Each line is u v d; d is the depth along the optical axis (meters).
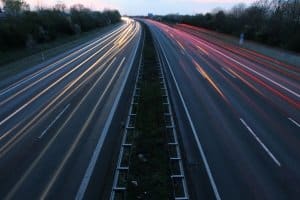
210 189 12.36
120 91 26.55
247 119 19.30
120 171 14.11
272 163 14.08
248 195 11.91
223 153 15.07
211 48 55.69
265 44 53.75
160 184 13.14
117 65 38.75
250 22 69.12
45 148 15.97
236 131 17.53
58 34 72.81
